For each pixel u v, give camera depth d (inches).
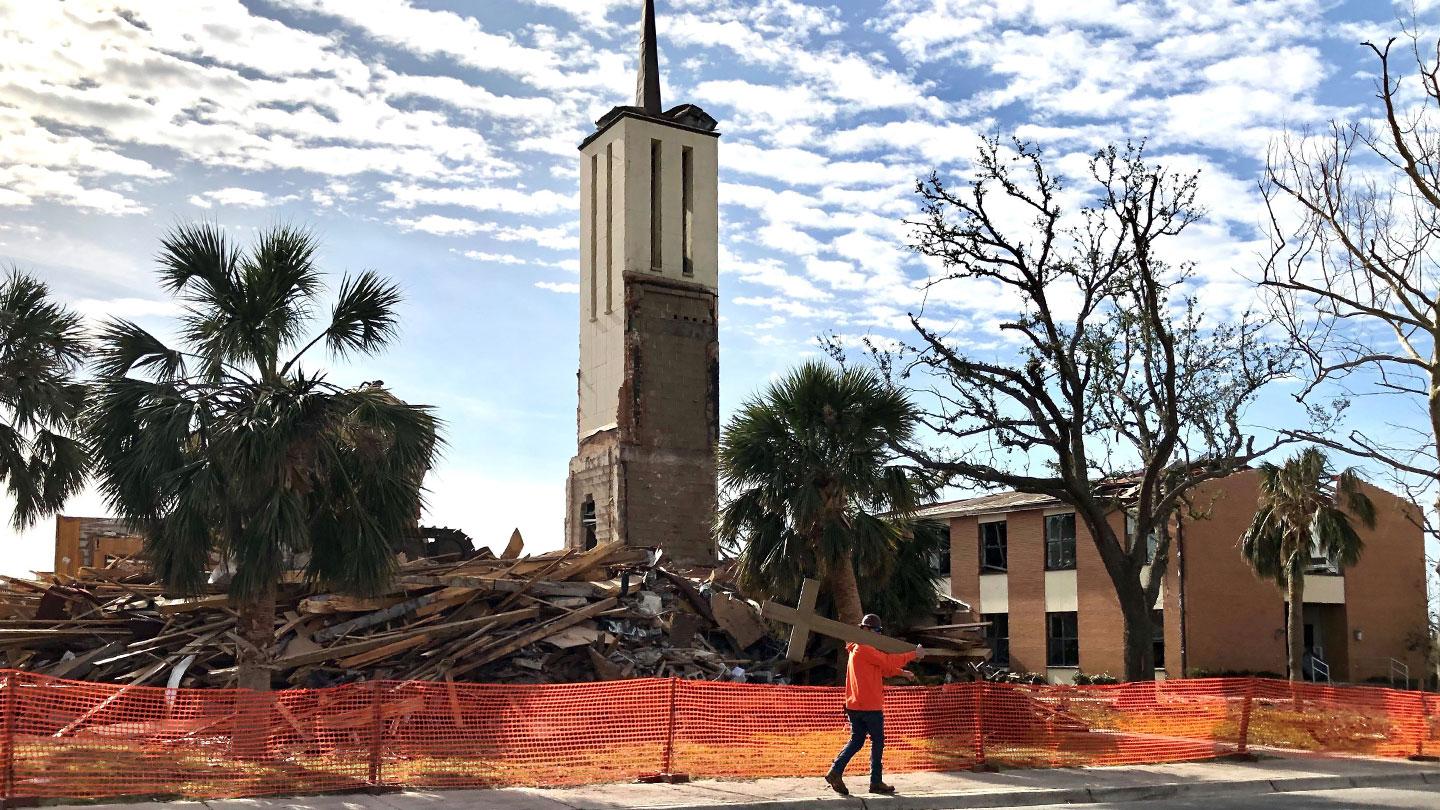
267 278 633.0
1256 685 769.6
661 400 1464.1
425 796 458.9
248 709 518.3
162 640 797.9
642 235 1501.0
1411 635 1584.6
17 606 911.0
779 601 871.1
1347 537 1322.6
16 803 410.9
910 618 1031.0
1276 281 840.9
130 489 609.3
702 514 1455.5
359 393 630.5
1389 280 805.9
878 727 494.9
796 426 866.8
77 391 767.7
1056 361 857.5
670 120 1552.7
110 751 468.4
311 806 427.8
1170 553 1461.6
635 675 808.9
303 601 786.8
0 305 761.0
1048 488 876.0
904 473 871.1
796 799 469.4
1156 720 717.3
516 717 587.5
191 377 639.1
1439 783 609.0
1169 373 834.8
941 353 861.2
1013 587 1669.5
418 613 813.9
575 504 1509.6
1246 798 528.4
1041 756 618.8
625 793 477.7
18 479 749.9
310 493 631.8
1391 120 788.0
